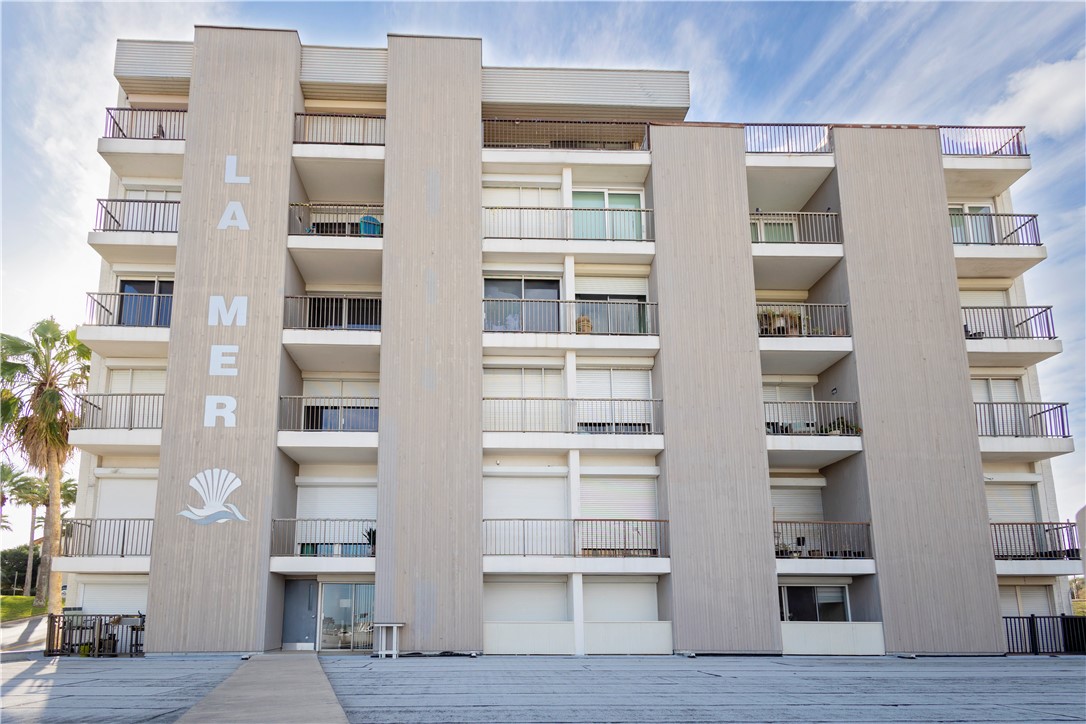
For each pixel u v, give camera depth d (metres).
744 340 24.80
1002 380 27.80
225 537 22.27
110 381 25.61
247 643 21.73
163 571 21.97
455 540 22.61
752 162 26.27
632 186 27.72
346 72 26.03
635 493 25.16
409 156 25.00
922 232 25.98
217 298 23.67
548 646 22.78
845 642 23.12
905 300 25.44
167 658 21.05
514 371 25.80
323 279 26.56
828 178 26.94
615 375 25.92
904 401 24.73
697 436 24.08
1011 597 25.97
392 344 23.67
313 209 27.36
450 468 23.03
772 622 22.98
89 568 22.58
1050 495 26.67
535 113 27.52
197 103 24.84
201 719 9.41
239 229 24.17
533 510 24.78
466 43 26.09
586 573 23.11
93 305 25.02
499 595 24.02
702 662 20.67
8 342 31.67
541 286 26.59
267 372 23.33
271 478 22.70
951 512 24.06
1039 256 26.58
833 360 26.11
